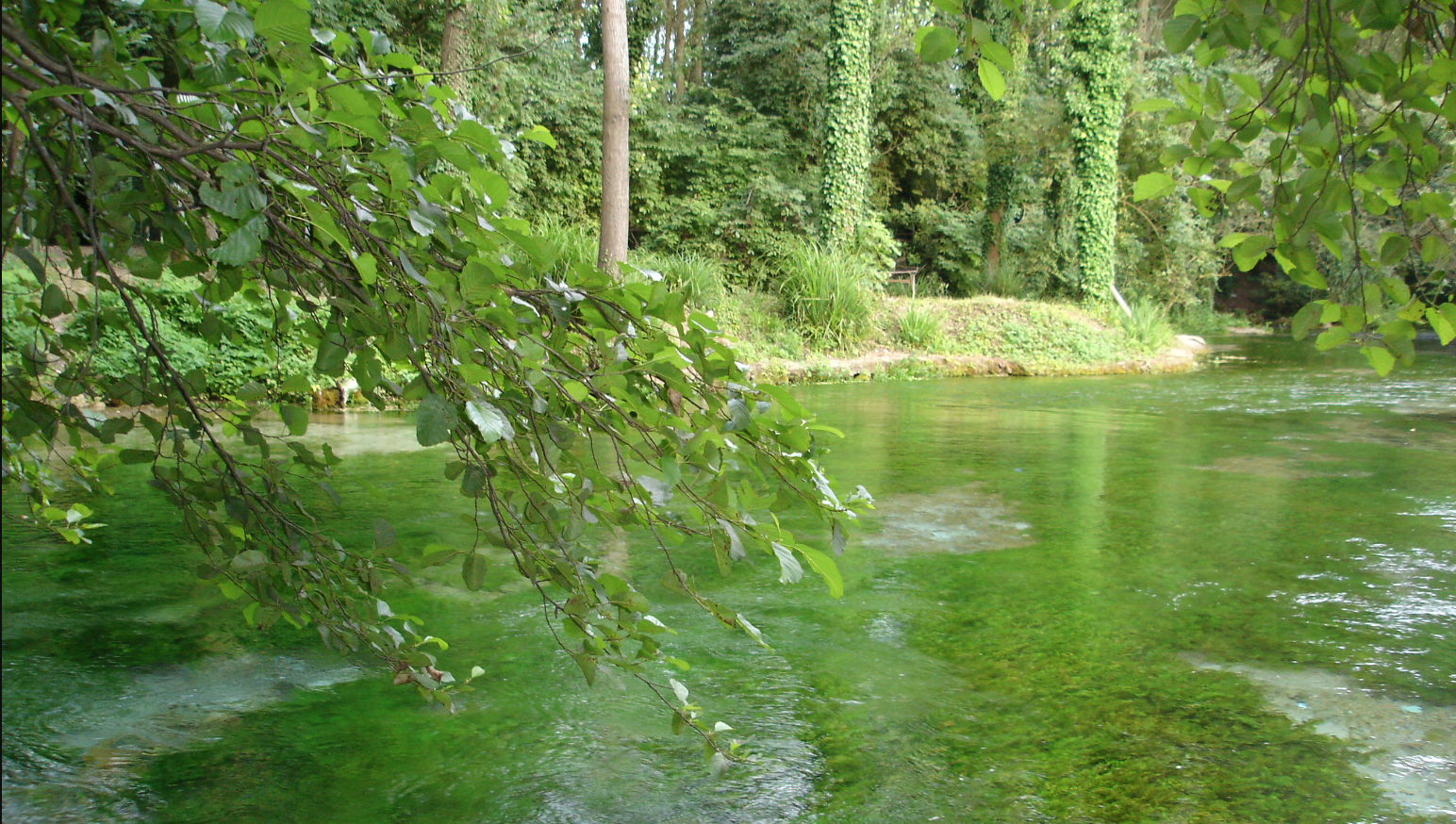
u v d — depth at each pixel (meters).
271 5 1.04
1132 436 8.88
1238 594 4.03
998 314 17.38
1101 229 19.02
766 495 1.54
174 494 1.79
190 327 8.50
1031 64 21.97
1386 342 1.46
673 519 1.59
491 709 2.84
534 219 16.55
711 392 1.43
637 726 2.75
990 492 6.22
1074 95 18.86
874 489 6.29
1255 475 6.87
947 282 24.95
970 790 2.41
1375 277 1.45
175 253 1.42
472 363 1.38
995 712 2.87
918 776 2.48
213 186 1.28
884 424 9.62
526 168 16.41
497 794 2.36
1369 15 1.31
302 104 1.29
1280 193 1.43
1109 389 13.42
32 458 2.65
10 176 1.18
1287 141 1.42
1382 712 2.88
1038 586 4.14
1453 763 2.55
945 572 4.36
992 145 23.19
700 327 1.36
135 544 4.45
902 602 3.92
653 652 1.77
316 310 1.50
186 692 2.92
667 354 1.35
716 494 1.48
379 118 1.25
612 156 11.20
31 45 1.08
